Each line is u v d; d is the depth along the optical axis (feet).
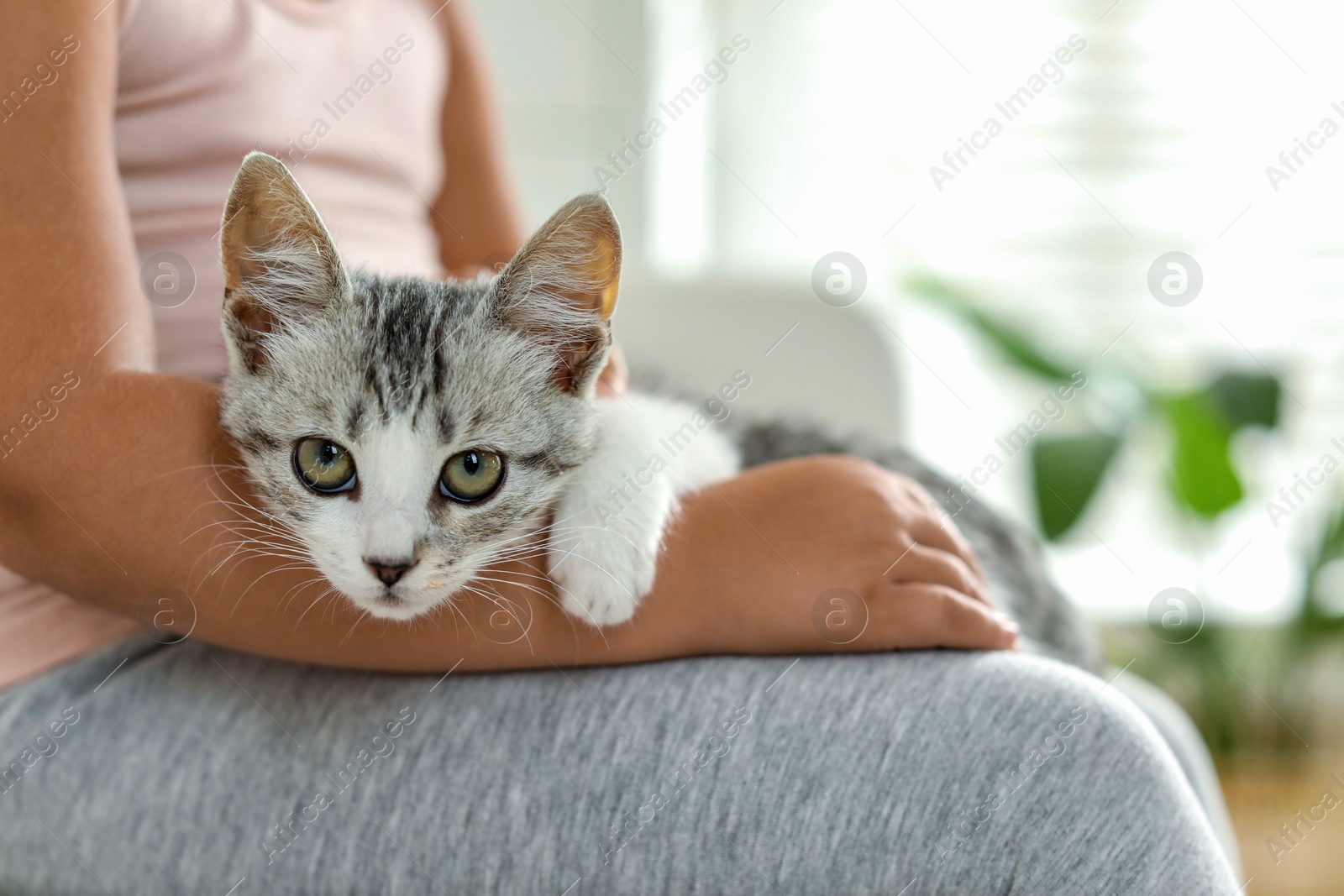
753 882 2.77
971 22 10.02
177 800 3.04
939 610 3.12
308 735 3.09
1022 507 10.46
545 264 3.82
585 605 3.17
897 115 10.27
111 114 3.44
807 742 2.84
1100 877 2.60
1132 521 10.50
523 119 10.16
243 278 3.56
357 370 3.60
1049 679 2.91
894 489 3.49
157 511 2.99
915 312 10.47
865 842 2.72
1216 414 8.66
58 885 3.09
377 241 4.90
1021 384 10.62
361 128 4.85
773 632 3.16
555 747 2.95
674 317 7.85
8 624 3.46
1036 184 10.18
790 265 9.48
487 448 3.66
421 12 5.48
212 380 4.06
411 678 3.22
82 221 3.15
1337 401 10.16
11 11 3.24
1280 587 10.25
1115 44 9.90
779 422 5.82
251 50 4.22
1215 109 9.95
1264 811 8.71
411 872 2.91
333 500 3.54
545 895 2.86
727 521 3.37
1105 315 10.23
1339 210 10.01
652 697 3.02
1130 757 2.72
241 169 3.43
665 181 10.52
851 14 10.16
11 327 3.01
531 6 9.95
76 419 2.98
